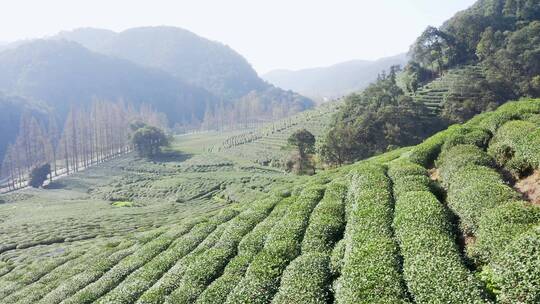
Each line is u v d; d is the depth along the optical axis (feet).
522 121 89.81
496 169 80.69
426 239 57.47
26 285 135.23
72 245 196.13
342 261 65.41
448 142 98.53
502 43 443.32
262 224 96.27
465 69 449.06
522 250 43.91
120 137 644.27
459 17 536.42
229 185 379.96
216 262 84.74
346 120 369.09
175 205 330.13
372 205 76.38
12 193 456.04
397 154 128.88
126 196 408.46
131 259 113.80
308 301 58.85
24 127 576.61
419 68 516.32
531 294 40.14
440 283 47.06
